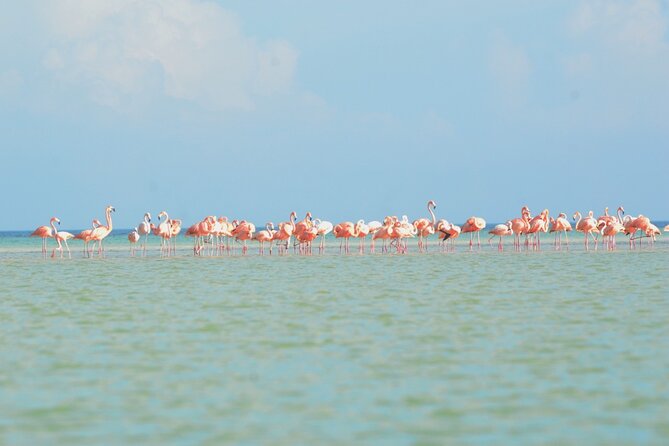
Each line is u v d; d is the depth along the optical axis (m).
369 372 54.22
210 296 94.75
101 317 78.94
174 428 43.00
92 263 157.25
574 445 40.00
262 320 75.69
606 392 48.75
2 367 56.75
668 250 180.25
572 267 132.00
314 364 56.69
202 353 60.78
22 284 113.25
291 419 44.28
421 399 47.69
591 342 63.25
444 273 123.00
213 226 178.38
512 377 52.50
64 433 42.44
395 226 180.38
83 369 56.00
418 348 61.66
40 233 178.75
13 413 45.88
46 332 70.56
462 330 69.19
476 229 182.62
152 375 54.06
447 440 40.84
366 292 97.25
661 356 58.03
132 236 182.38
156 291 101.00
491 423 43.31
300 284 107.81
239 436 41.66
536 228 181.00
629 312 78.25
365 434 41.78
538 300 88.06
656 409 45.38
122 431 42.62
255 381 52.19
